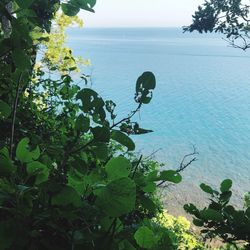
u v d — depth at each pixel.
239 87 87.31
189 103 69.69
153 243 1.37
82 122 1.49
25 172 1.48
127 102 52.56
